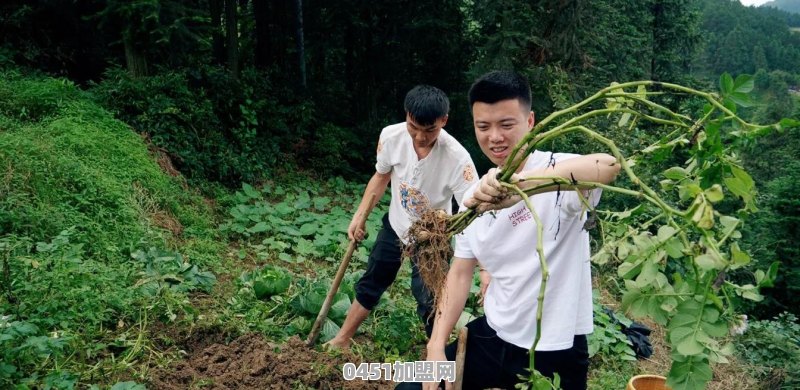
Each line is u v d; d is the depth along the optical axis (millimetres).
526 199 1589
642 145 8859
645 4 16641
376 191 3617
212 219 6426
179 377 3158
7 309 3230
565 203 1947
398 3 11633
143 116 6949
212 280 4500
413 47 12117
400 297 4895
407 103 3109
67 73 8305
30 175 4629
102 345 3268
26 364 2977
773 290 10516
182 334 3633
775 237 10758
